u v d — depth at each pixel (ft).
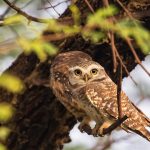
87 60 34.35
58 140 34.30
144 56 32.76
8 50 18.26
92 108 34.27
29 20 24.94
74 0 30.32
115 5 31.07
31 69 33.22
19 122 33.40
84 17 29.58
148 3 31.35
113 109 34.60
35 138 33.86
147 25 31.30
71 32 21.40
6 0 25.61
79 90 34.30
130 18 24.48
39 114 33.60
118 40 31.60
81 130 34.12
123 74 33.06
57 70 33.86
